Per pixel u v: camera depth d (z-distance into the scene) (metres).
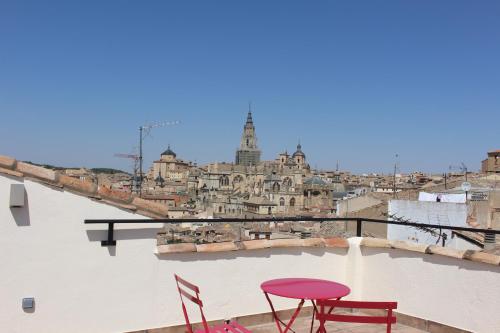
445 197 32.91
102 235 6.32
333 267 8.48
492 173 58.59
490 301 6.74
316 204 165.12
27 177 5.87
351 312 8.41
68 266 6.10
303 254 8.15
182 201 140.12
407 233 26.50
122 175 167.88
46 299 5.98
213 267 7.23
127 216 6.47
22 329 5.86
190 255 7.03
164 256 6.79
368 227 34.06
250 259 7.59
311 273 8.23
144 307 6.64
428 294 7.50
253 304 7.62
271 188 189.38
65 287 6.09
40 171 5.94
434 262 7.45
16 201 5.70
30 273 5.89
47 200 5.98
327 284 6.23
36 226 5.91
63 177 6.07
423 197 33.91
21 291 5.84
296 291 5.78
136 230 6.55
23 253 5.84
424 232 25.77
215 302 7.25
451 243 24.52
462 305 7.06
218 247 7.21
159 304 6.76
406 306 7.79
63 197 6.07
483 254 6.85
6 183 5.75
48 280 5.99
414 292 7.70
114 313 6.41
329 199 171.75
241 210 144.12
